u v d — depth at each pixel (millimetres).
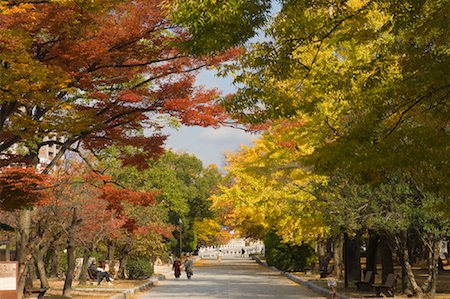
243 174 28422
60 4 14516
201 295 26969
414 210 20469
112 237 37000
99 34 16312
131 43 16656
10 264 17844
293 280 38781
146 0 16219
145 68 17781
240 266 65750
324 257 42250
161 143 19203
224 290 30094
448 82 10078
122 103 17609
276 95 12836
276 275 46281
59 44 15820
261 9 10047
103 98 17000
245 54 12578
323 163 10938
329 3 11125
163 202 51812
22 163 18688
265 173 25906
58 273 42125
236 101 12734
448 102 10773
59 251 42188
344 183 23031
